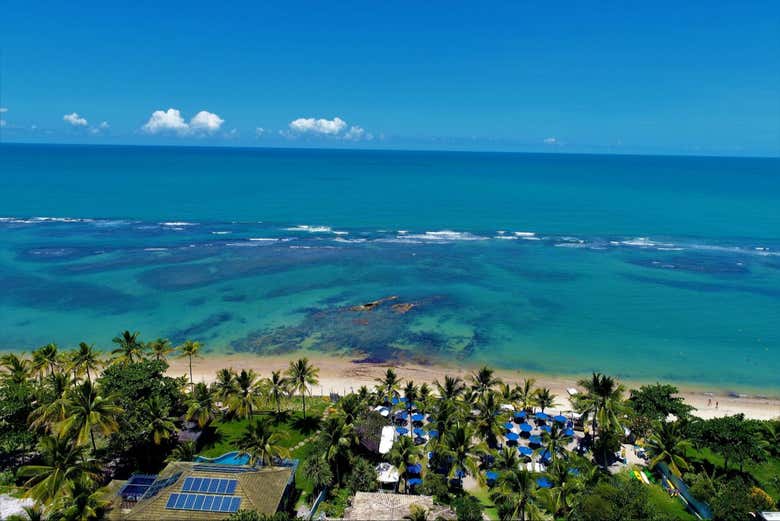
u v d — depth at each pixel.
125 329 72.69
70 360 49.25
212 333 71.75
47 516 33.69
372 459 42.88
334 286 90.62
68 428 35.25
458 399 47.62
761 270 103.00
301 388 49.44
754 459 37.81
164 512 31.67
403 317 77.81
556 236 132.75
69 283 90.12
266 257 108.00
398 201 190.38
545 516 35.69
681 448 40.09
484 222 150.75
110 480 39.06
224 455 40.97
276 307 81.00
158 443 40.47
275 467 36.44
